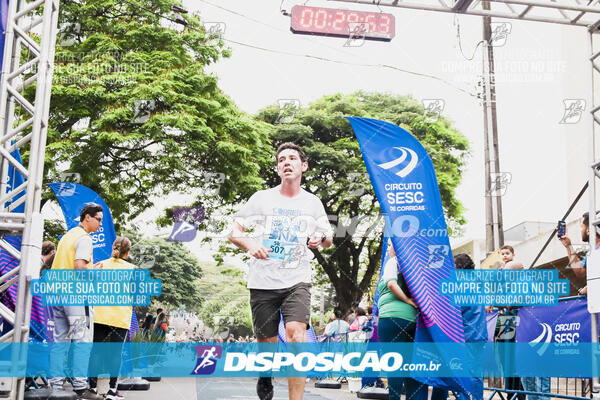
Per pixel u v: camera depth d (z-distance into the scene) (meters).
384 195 4.16
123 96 11.07
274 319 3.27
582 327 4.11
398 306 3.75
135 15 12.11
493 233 9.59
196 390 5.44
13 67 3.59
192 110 11.62
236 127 12.51
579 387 5.42
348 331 7.75
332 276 16.16
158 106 11.52
